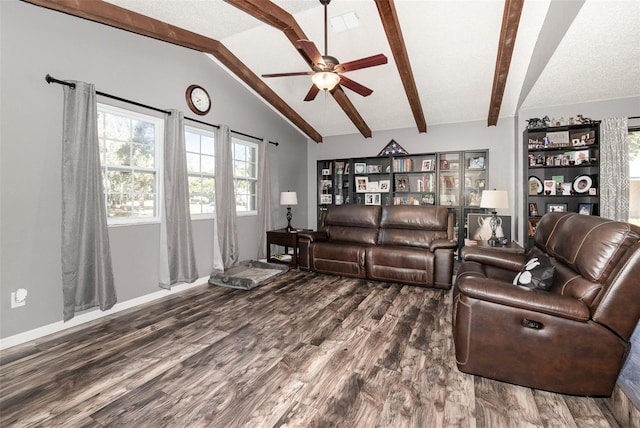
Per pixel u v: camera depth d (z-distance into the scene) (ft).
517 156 15.25
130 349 7.07
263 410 5.02
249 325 8.39
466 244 14.56
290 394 5.43
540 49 9.98
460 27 10.32
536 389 5.52
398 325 8.36
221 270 13.21
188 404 5.18
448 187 17.40
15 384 5.73
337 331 8.00
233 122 14.42
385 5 8.88
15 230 7.38
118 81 9.54
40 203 7.79
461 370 6.00
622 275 4.96
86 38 8.71
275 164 18.03
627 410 4.79
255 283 11.85
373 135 19.74
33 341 7.50
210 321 8.68
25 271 7.54
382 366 6.32
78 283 8.38
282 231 15.80
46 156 7.88
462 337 5.92
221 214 13.15
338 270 13.44
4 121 7.17
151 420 4.81
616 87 11.29
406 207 13.98
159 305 10.00
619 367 5.04
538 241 8.68
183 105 11.79
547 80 10.65
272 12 9.50
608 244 5.24
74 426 4.69
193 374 6.06
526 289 5.58
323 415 4.90
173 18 10.21
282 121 18.62
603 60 9.13
